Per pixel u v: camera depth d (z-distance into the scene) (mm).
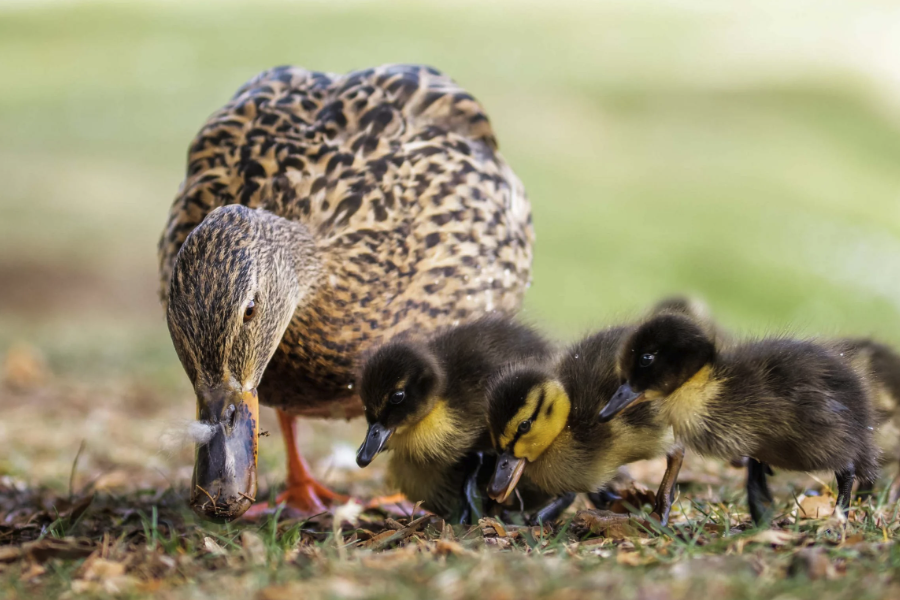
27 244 29734
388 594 5871
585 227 33906
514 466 8555
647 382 8398
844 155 45594
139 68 51562
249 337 8289
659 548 7059
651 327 8398
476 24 66250
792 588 5883
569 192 37312
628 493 9445
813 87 53219
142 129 41406
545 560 6574
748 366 8367
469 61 55719
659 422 8758
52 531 8461
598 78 53062
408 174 10219
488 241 10289
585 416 8766
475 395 9195
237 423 8117
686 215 36250
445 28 64375
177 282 8250
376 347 9508
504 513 9430
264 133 10539
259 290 8430
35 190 33906
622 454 8859
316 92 11055
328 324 9602
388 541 7961
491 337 9719
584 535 8070
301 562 6852
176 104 45250
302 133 10461
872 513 8133
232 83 49188
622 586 5926
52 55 54531
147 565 7043
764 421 8219
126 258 29641
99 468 12570
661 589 5863
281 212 9953
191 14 65938
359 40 59906
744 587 5871
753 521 8375
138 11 66625
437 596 5863
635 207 36625
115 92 46844
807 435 8180
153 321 25922
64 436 14406
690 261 32125
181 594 6234
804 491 9852
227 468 7895
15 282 27438
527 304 12047
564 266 30594
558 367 9305
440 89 11141
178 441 7953
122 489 11211
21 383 17625
